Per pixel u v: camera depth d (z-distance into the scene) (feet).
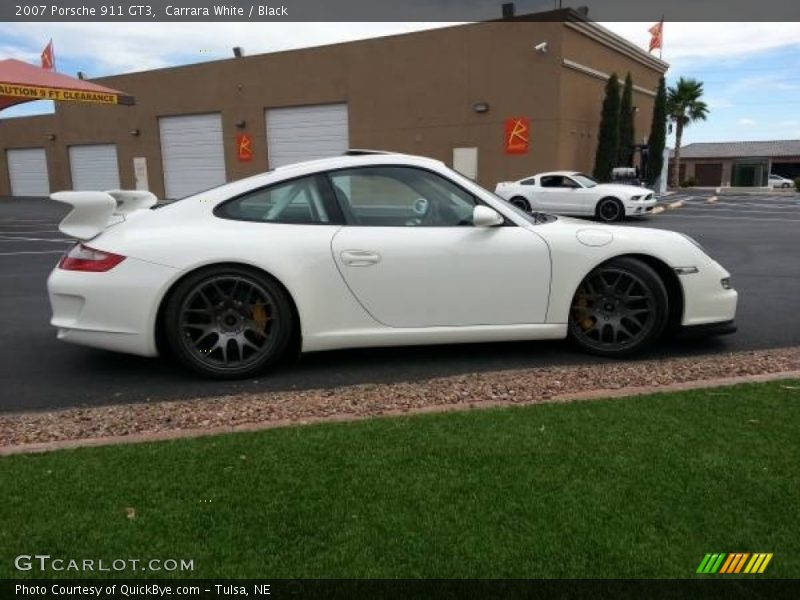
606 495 8.12
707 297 14.43
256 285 13.07
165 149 100.83
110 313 12.89
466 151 75.61
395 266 13.34
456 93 75.10
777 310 19.27
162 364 14.56
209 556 7.04
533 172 71.97
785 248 34.88
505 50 71.56
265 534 7.41
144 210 13.96
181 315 13.00
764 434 9.79
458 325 13.80
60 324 13.17
